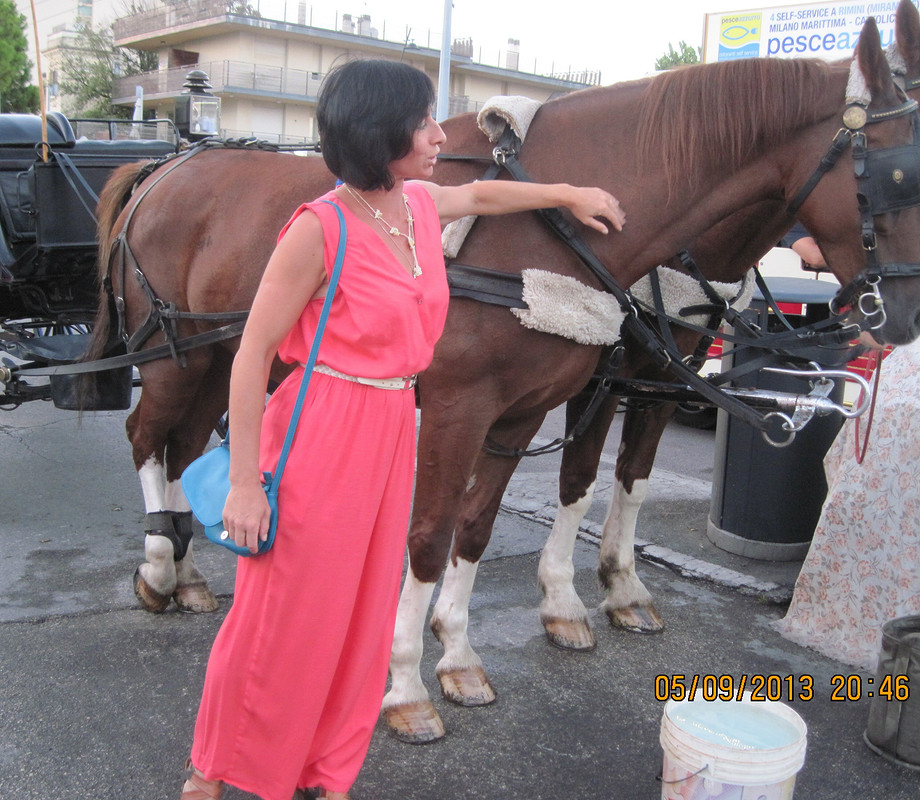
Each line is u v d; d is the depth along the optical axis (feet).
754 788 7.31
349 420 6.52
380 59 6.31
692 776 7.48
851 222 8.19
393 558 7.02
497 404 8.98
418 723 9.29
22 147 15.71
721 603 13.03
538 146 9.09
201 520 6.58
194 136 16.88
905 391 11.15
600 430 11.12
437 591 13.34
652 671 10.94
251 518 6.34
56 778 8.46
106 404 13.32
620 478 12.00
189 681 10.28
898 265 8.02
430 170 6.51
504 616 12.31
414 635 9.38
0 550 14.15
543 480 18.97
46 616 11.80
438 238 6.98
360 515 6.63
